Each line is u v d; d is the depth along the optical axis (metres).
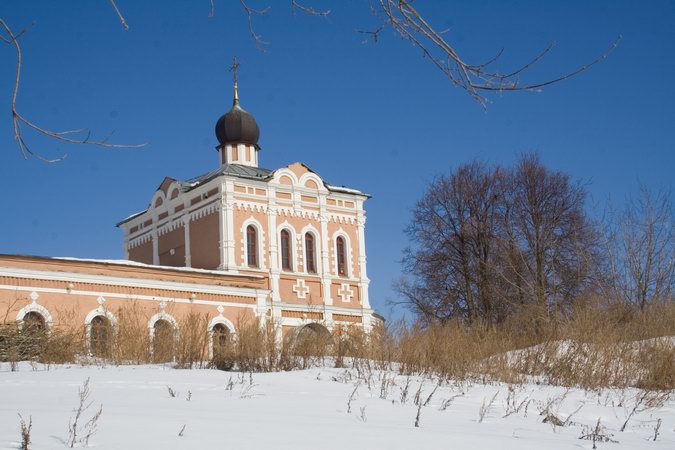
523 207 57.06
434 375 20.69
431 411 14.72
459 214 57.94
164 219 54.88
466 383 19.77
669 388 21.00
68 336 24.23
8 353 23.05
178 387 15.91
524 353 22.77
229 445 9.12
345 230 54.94
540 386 20.38
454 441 10.38
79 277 40.59
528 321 25.55
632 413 16.52
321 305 52.41
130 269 42.53
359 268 54.88
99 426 10.09
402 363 21.25
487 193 58.22
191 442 9.22
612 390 20.52
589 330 23.36
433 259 57.72
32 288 39.28
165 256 54.75
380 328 22.98
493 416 14.78
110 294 41.50
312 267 53.28
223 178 50.59
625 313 27.77
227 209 50.34
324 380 18.48
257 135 57.59
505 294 52.19
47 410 11.50
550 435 12.73
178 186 53.47
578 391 19.97
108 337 23.00
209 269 50.88
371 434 10.48
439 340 21.86
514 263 52.97
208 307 44.94
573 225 54.31
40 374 17.95
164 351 22.61
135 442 9.12
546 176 57.34
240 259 50.28
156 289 43.16
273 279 51.09
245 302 46.47
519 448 10.30
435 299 56.59
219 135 57.31
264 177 52.09
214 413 12.06
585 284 47.62
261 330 22.30
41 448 8.74
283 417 12.05
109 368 20.19
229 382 16.50
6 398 13.32
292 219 52.88
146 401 13.50
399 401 15.87
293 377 18.58
